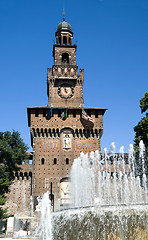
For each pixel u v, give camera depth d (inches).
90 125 2447.1
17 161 2058.3
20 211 2199.8
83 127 2433.6
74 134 2415.1
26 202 2236.7
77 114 2475.4
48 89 2748.5
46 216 923.4
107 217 740.7
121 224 730.8
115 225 731.4
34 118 2416.3
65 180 2272.4
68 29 2952.8
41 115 2437.3
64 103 2539.4
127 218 733.3
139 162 1705.2
